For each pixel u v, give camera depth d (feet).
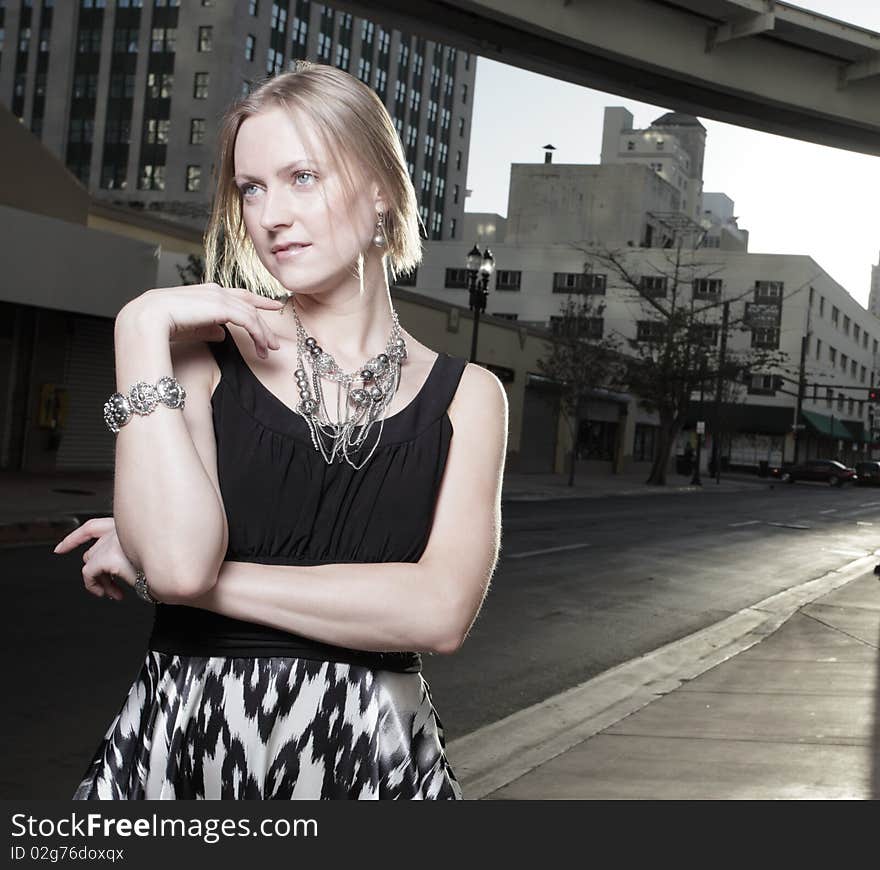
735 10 53.62
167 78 235.40
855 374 303.27
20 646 22.31
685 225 265.75
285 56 244.63
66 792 14.11
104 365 72.08
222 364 3.98
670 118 402.52
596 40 52.54
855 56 58.23
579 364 111.55
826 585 41.55
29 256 57.57
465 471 4.14
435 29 51.55
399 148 4.05
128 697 4.04
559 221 255.91
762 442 229.86
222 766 3.82
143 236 74.33
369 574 3.84
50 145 243.81
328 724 3.88
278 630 3.85
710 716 18.89
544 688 21.89
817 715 18.72
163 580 3.51
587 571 41.55
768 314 225.15
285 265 3.91
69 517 44.37
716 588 39.40
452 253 225.97
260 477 3.86
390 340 4.22
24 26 248.52
